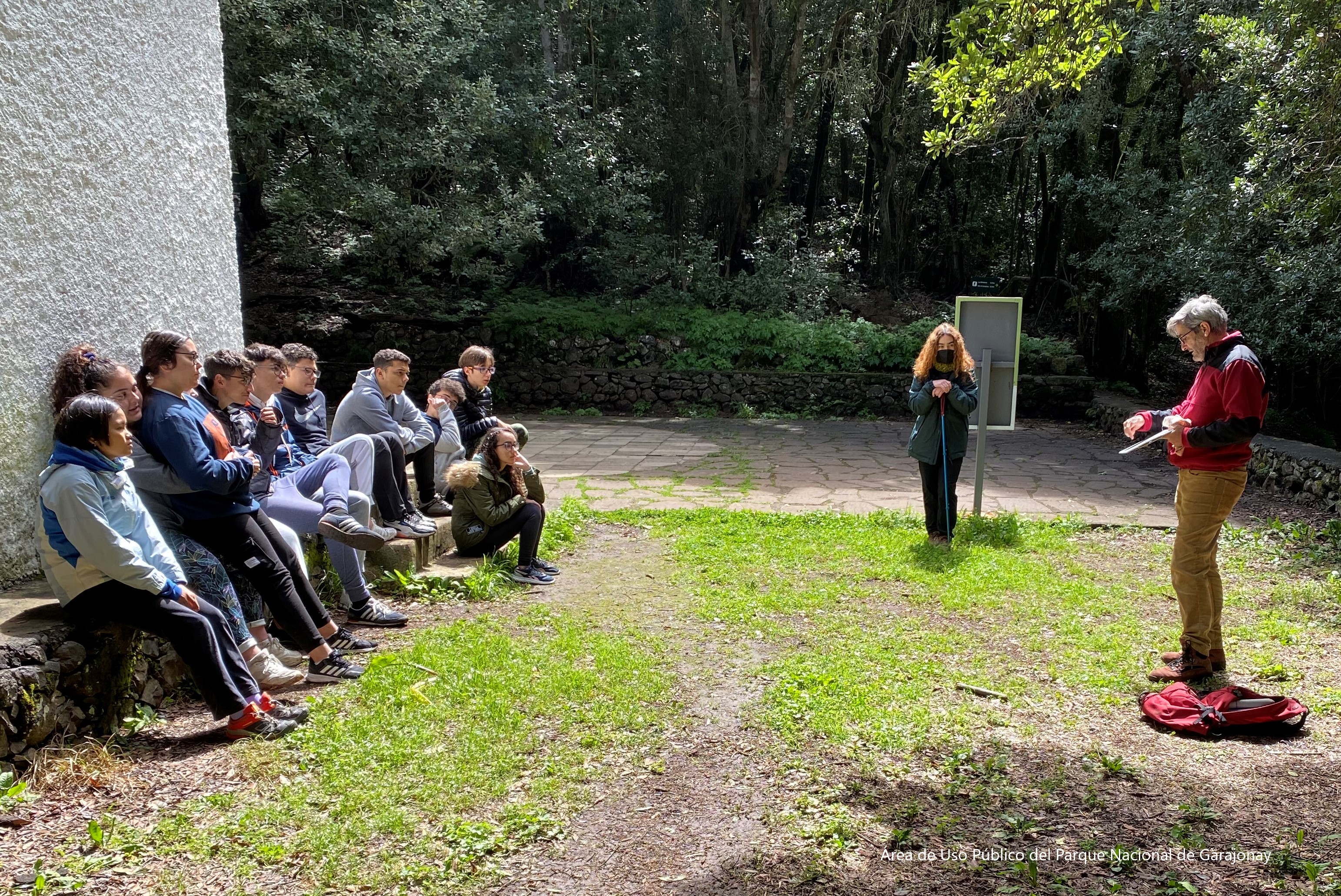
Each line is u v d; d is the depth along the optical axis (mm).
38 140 3930
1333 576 5711
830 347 15078
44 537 3301
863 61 17266
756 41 16172
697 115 16625
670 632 4797
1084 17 5684
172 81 4973
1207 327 4000
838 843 2875
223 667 3467
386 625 4816
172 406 3766
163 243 4875
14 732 3082
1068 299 18156
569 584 5672
